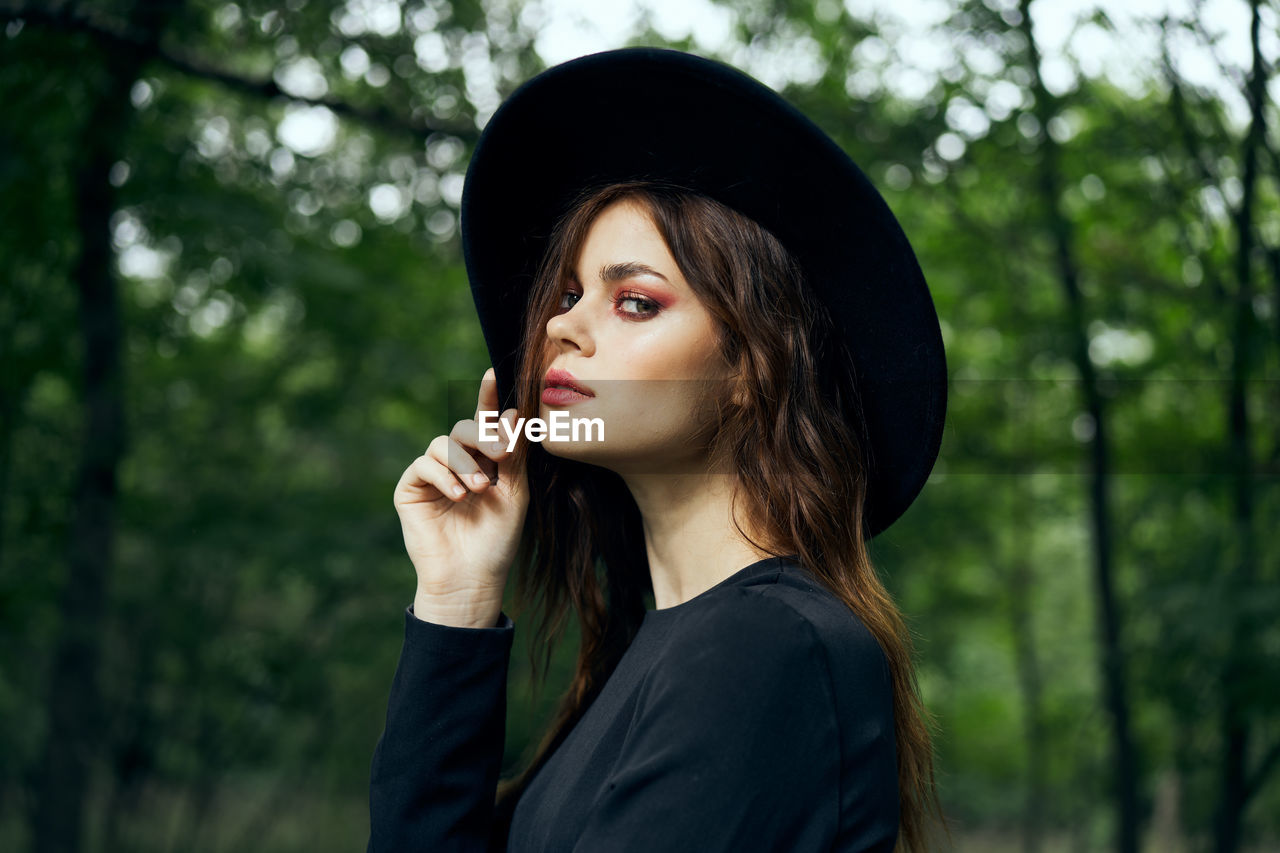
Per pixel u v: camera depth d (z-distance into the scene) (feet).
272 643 25.76
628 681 3.67
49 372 21.02
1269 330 16.02
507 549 4.30
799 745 2.94
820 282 3.78
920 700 4.00
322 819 31.91
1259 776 17.51
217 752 28.78
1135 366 20.53
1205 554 17.62
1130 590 20.56
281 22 16.46
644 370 3.54
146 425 25.00
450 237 20.44
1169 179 16.89
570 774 3.59
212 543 23.11
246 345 27.58
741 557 3.61
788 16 17.80
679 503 3.74
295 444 26.50
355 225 21.99
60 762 20.81
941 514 29.01
